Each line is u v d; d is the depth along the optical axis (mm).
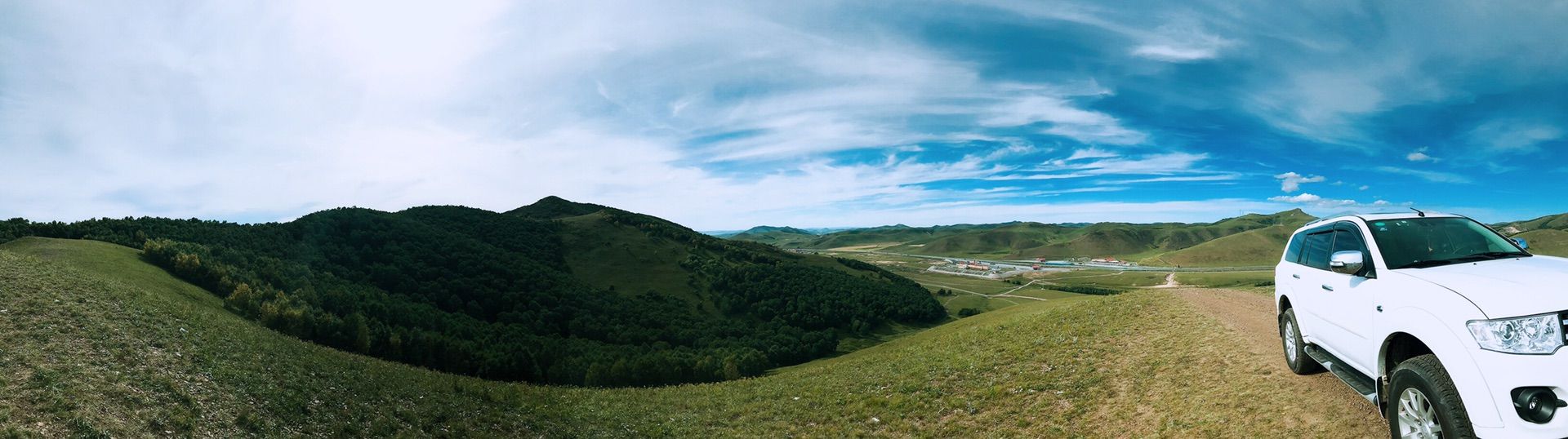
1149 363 15625
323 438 22188
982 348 26547
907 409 18406
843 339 152125
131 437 17344
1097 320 25016
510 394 36062
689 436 21203
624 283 186875
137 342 27984
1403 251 6648
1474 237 6812
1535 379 4391
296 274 113000
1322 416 8398
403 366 49844
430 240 165750
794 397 25094
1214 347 14750
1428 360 5301
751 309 173125
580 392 38250
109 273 70750
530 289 152875
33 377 19141
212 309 66250
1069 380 16750
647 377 83812
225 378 25875
